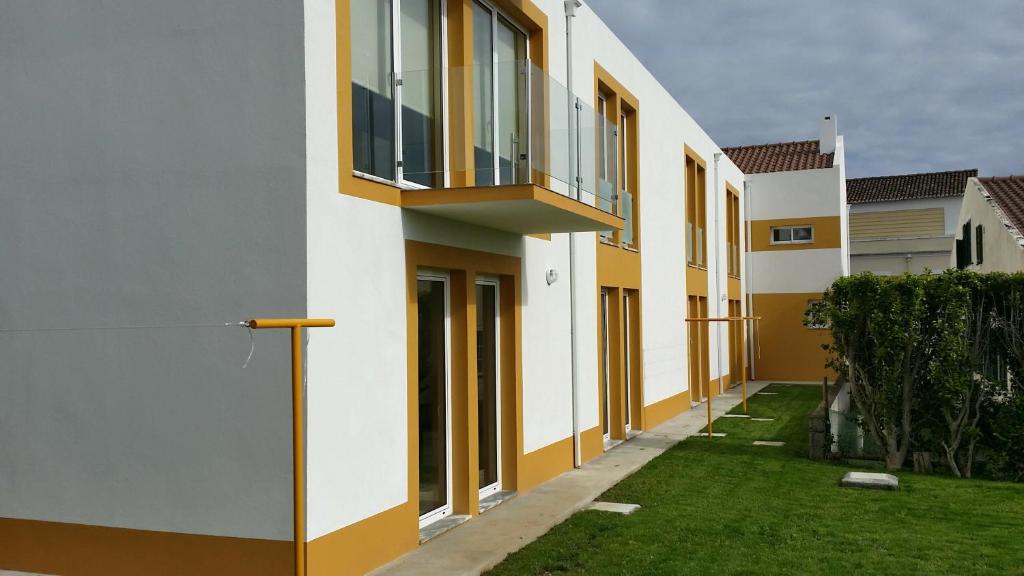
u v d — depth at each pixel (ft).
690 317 62.90
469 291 27.35
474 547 23.48
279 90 19.24
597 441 39.32
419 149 24.79
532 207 24.35
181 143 20.20
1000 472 33.71
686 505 28.76
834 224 84.48
